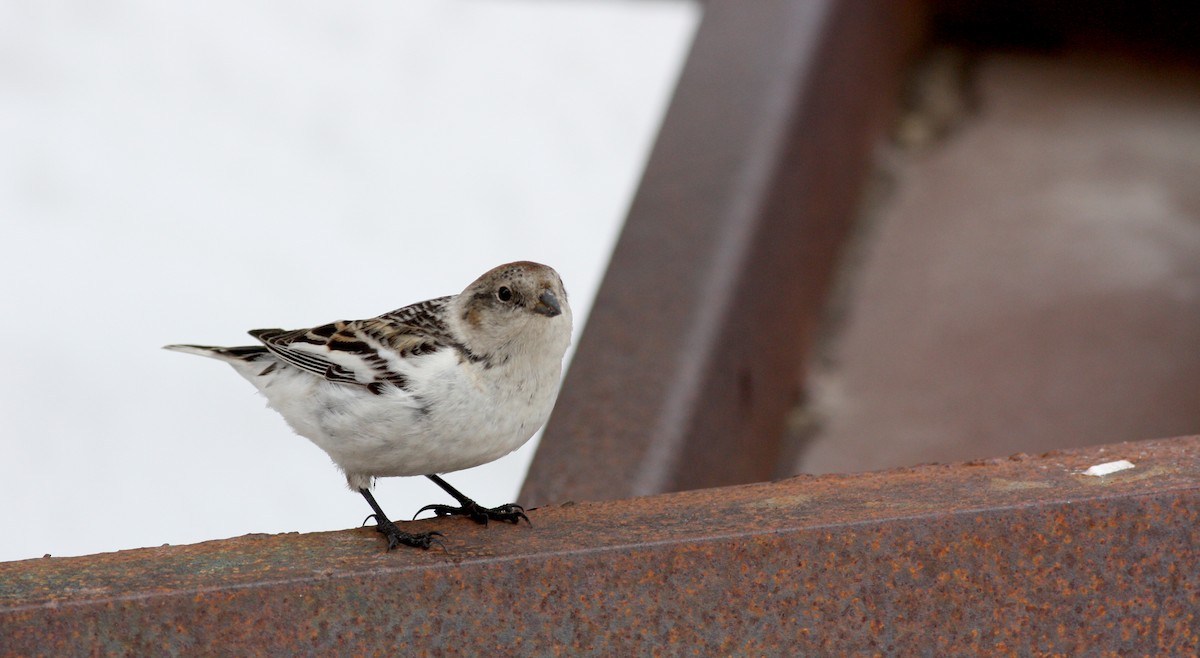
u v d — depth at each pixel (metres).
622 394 8.12
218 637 4.97
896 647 5.30
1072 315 12.39
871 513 5.33
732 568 5.23
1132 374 11.56
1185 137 15.91
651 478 7.36
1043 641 5.34
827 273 13.25
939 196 14.95
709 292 9.05
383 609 5.08
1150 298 12.60
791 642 5.27
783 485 5.78
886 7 16.06
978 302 12.78
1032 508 5.29
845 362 12.24
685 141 11.16
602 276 9.41
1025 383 11.61
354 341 6.94
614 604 5.20
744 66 12.16
